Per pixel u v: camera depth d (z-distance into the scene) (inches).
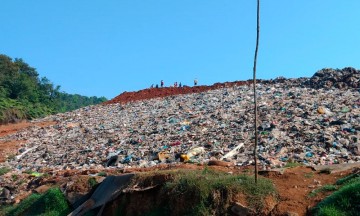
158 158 855.7
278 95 1346.0
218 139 930.7
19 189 815.7
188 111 1379.2
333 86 1370.6
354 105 1074.1
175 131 1114.1
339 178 515.8
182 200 511.2
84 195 655.8
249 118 1087.6
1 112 2134.6
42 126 1637.6
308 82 1476.4
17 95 2768.2
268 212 466.3
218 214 483.8
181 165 689.6
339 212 426.0
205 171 569.9
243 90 1566.2
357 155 713.6
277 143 821.9
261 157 730.8
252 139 879.7
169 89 1926.7
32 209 681.6
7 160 1154.7
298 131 882.8
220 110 1278.3
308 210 452.1
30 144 1323.8
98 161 951.0
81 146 1167.0
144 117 1450.5
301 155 722.8
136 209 559.2
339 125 896.9
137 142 1068.5
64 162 1018.1
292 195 486.3
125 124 1387.8
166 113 1435.8
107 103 1927.9
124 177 601.3
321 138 812.6
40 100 2989.7
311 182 519.5
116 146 1074.7
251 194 488.7
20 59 3302.2
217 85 1840.6
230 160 749.9
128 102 1847.9
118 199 582.2
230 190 494.3
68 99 4731.8
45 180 793.6
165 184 546.0
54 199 666.2
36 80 3221.0
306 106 1112.8
